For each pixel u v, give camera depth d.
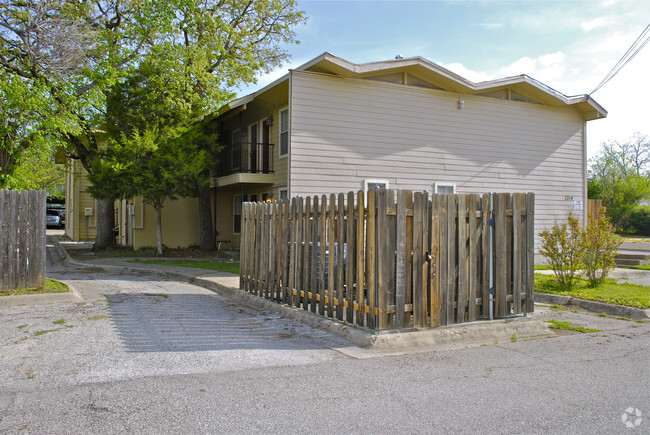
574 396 4.20
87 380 4.47
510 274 6.75
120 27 16.58
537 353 5.58
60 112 11.09
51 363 4.97
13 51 11.05
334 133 13.91
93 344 5.71
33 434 3.35
